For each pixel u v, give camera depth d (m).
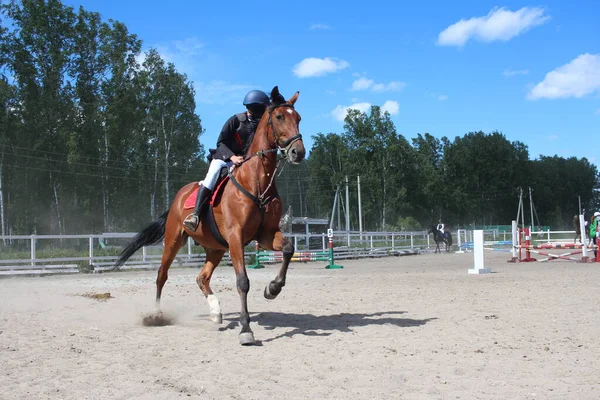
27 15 43.03
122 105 45.38
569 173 117.75
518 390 4.32
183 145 51.53
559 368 4.97
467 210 90.62
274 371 4.91
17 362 5.27
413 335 6.50
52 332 6.89
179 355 5.58
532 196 99.00
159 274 8.03
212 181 7.09
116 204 48.16
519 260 23.61
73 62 44.59
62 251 23.64
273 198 6.74
